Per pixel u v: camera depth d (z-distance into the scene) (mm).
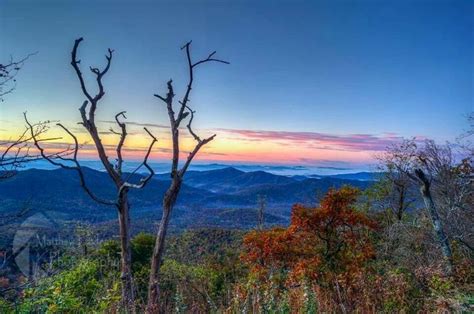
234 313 6109
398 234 16609
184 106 10875
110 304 6684
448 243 13539
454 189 16938
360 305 7668
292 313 6156
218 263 17969
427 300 8742
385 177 25156
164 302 6305
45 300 5727
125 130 10758
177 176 10523
